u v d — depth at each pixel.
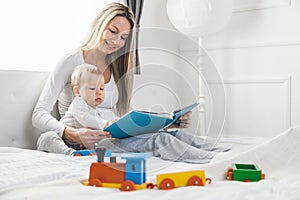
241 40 2.50
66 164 1.04
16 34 1.99
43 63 2.10
